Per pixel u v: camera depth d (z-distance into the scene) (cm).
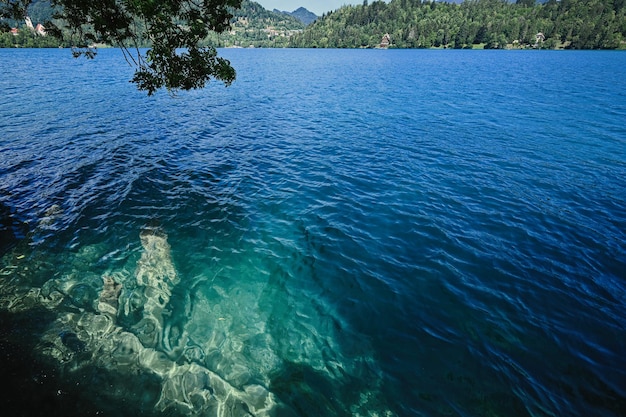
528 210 1363
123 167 1736
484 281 956
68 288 899
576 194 1500
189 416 600
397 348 745
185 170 1739
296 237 1176
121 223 1227
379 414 605
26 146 1978
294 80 5844
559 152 2055
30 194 1415
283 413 608
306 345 754
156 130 2464
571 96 4056
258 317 830
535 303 873
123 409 605
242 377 676
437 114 3159
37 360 688
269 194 1501
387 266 1023
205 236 1170
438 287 934
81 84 4534
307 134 2472
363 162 1900
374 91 4609
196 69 1286
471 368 694
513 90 4622
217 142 2236
